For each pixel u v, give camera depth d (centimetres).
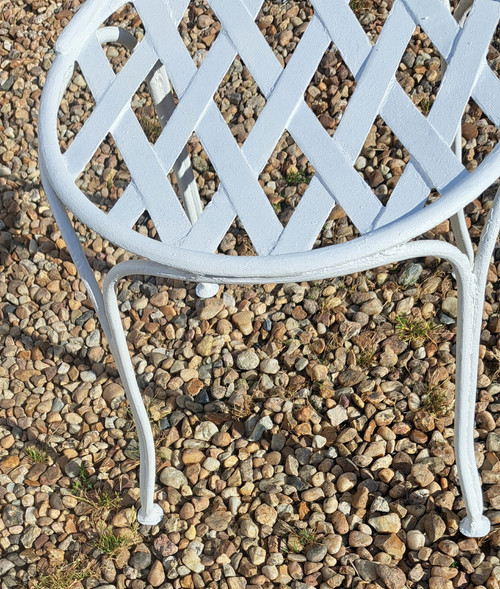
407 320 169
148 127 218
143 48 121
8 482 161
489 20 111
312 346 170
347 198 102
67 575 145
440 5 114
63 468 161
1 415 174
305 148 107
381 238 95
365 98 109
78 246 115
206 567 143
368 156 198
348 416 158
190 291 186
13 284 194
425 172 102
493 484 144
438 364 163
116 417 168
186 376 170
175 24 122
